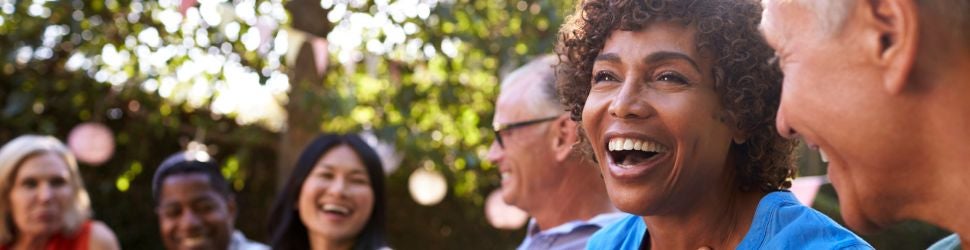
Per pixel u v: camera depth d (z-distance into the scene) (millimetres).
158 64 6441
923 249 4309
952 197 896
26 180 3717
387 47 5840
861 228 985
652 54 1349
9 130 7551
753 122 1378
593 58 1471
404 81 6141
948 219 913
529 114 2354
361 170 3096
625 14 1379
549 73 2354
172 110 7566
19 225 3725
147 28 6473
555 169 2334
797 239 1295
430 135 6172
